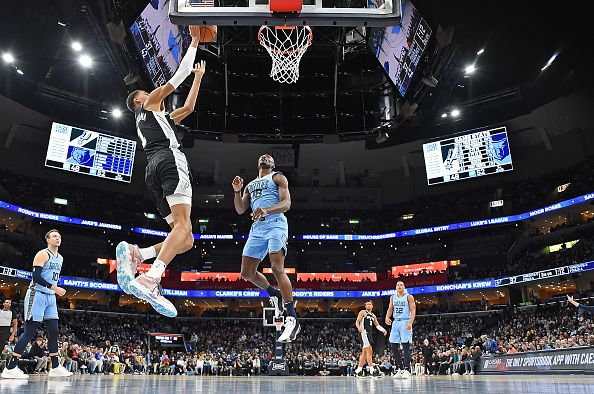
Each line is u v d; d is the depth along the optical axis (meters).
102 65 29.67
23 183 40.41
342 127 35.16
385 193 49.81
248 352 34.88
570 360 13.55
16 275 33.91
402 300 11.79
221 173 48.56
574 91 38.06
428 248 48.28
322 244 49.53
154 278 4.52
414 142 46.00
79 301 41.09
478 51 31.41
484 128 42.53
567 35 31.23
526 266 38.94
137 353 31.41
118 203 44.97
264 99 35.56
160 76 25.89
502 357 17.61
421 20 23.56
